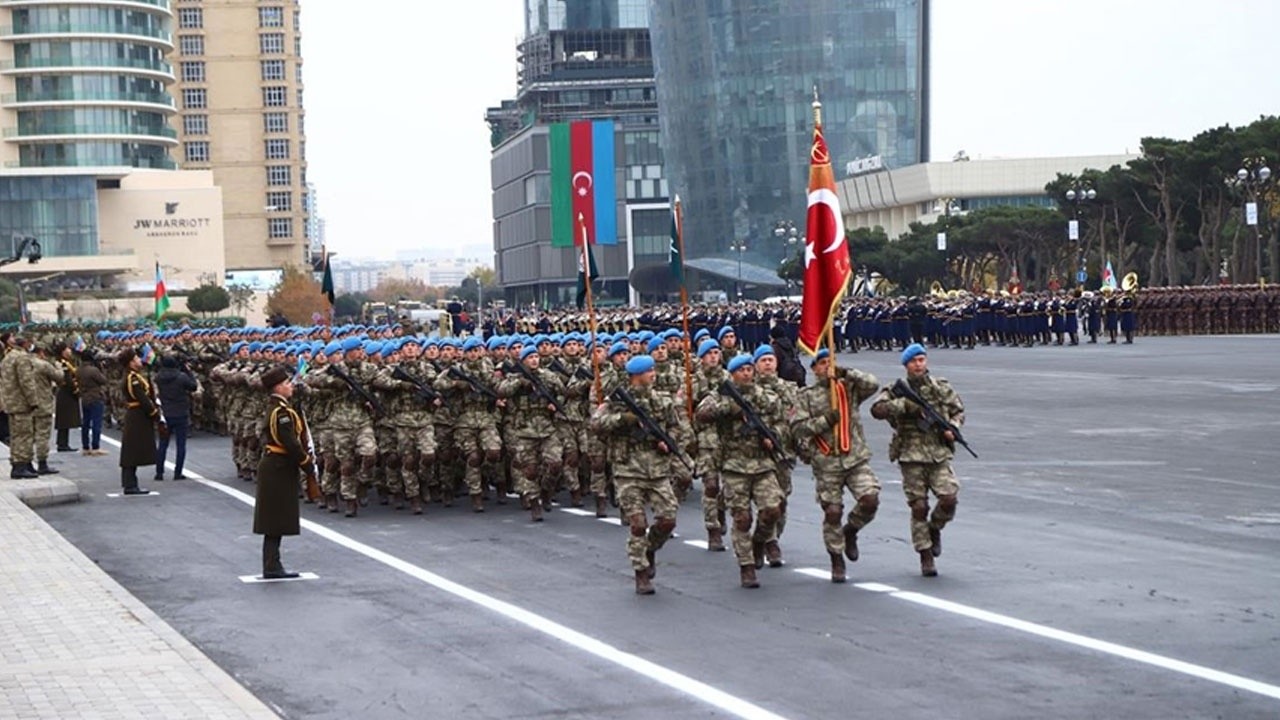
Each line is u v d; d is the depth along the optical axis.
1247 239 114.56
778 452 18.19
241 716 12.37
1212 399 42.88
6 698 13.08
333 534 23.97
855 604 16.73
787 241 195.25
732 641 15.09
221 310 156.75
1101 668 13.45
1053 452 31.25
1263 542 19.95
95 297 154.12
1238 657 13.73
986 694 12.69
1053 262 133.62
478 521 24.95
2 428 42.50
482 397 26.05
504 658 14.75
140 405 30.16
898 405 18.30
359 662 14.85
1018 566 18.67
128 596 18.28
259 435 31.55
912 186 177.12
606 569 19.75
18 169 156.12
